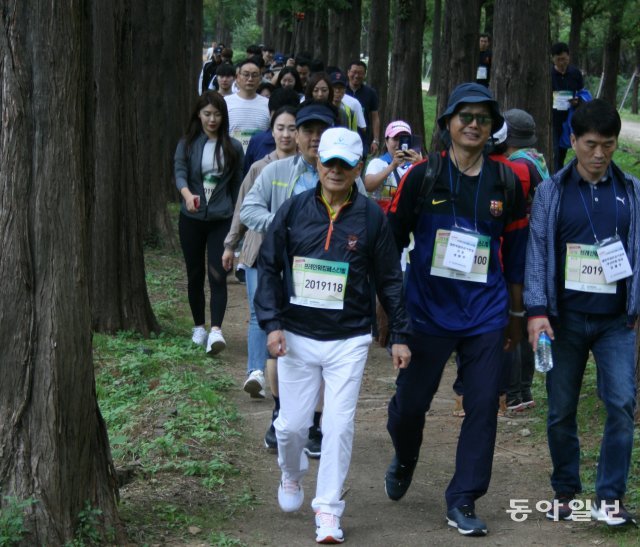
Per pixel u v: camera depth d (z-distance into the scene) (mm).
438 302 5500
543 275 5426
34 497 4723
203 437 7191
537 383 8930
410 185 5473
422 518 5859
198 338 10250
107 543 4977
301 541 5449
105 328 10375
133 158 10500
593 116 5281
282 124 7582
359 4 29156
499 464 6961
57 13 4688
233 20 68500
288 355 5410
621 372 5395
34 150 4703
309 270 5355
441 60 21609
